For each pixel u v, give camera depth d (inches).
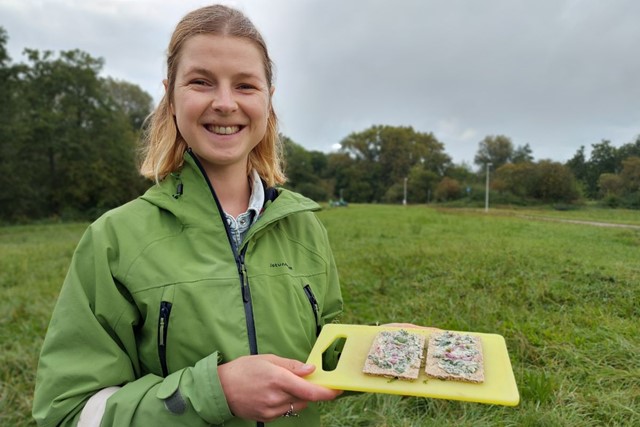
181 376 45.9
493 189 649.6
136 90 2191.2
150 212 53.1
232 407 44.0
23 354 170.9
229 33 53.0
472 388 52.2
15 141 1290.6
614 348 124.1
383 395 126.0
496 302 174.9
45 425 46.2
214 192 54.5
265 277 54.6
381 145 2539.4
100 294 49.2
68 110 1440.7
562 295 164.7
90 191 1460.4
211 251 53.2
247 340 51.4
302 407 45.0
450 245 320.8
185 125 53.1
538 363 130.3
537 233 280.7
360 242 410.6
